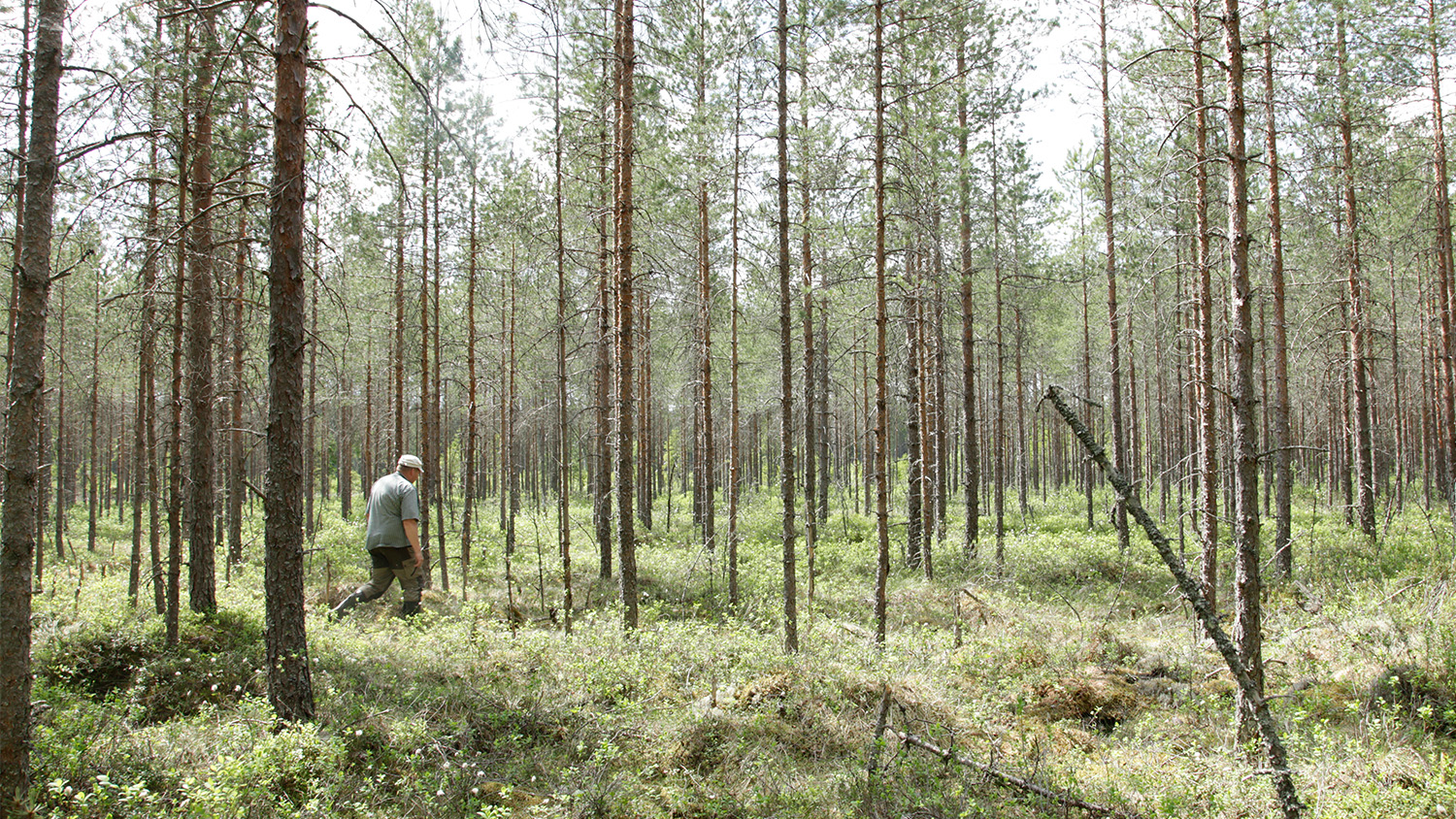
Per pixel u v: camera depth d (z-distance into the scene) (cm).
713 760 550
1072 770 500
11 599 376
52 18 401
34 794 389
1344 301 1557
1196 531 1354
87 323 1764
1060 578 1382
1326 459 2950
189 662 666
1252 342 598
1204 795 464
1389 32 1152
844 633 958
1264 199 1291
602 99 1237
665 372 2302
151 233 749
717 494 3350
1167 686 721
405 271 1698
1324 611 882
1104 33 1456
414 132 1390
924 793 463
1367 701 585
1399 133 1482
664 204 1400
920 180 997
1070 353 2873
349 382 2120
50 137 399
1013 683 730
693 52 1255
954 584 1308
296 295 530
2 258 1030
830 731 591
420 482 1427
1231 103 639
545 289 1617
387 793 461
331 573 1392
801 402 1783
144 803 396
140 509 1034
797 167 973
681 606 1214
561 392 1080
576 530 2231
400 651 760
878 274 946
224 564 1483
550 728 586
